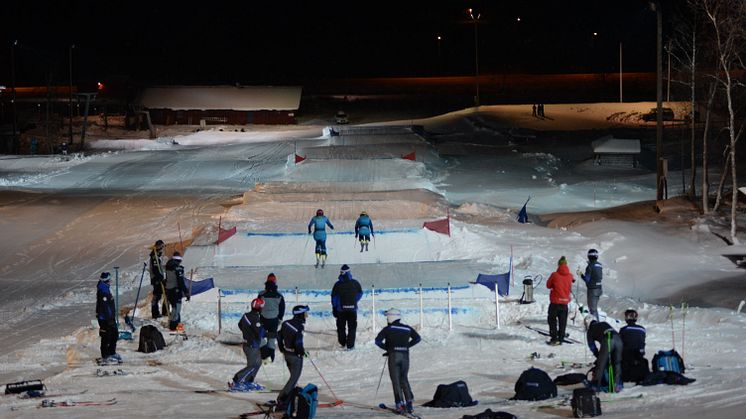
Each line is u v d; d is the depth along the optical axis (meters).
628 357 13.90
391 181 46.38
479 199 46.03
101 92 105.44
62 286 29.25
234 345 19.36
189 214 41.94
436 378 15.74
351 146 59.84
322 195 41.75
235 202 44.81
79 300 27.09
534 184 50.75
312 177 49.97
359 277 26.20
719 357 16.42
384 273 26.70
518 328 20.22
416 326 20.83
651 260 29.95
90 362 18.05
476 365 16.88
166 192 49.00
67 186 51.56
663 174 39.53
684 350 17.20
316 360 17.78
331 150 58.25
